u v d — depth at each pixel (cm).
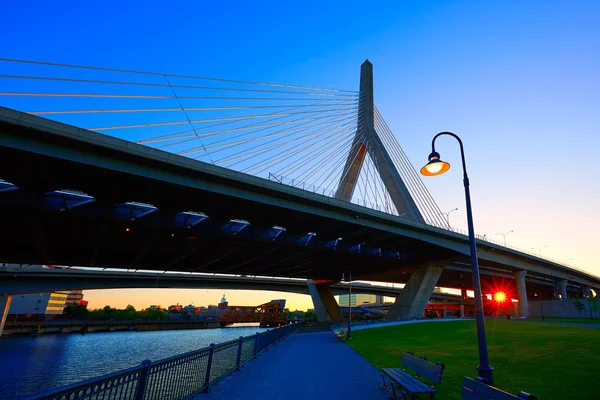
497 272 9112
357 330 4288
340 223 4509
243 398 844
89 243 4166
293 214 4072
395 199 5712
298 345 2391
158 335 8675
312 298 9412
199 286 8794
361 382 1050
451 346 2081
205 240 4231
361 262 6606
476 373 1121
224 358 1138
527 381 985
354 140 6650
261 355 1742
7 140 2312
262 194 3638
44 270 6381
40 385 2873
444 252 6406
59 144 2503
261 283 9775
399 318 6531
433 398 744
